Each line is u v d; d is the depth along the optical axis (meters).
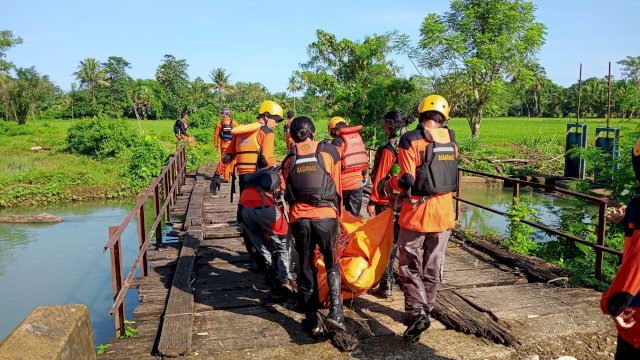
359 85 22.20
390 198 4.97
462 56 25.89
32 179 18.22
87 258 10.05
